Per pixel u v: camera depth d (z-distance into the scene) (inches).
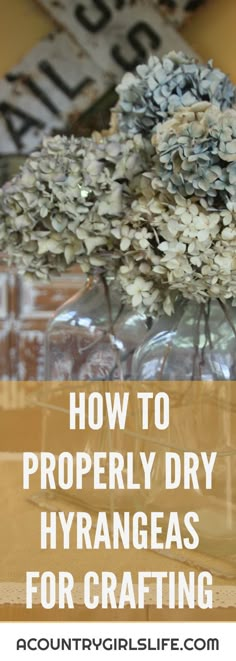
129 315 41.2
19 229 36.7
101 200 34.9
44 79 141.6
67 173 35.4
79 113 141.8
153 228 31.6
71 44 141.1
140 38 140.2
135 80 40.6
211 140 30.2
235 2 140.3
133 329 41.1
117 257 35.1
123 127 40.2
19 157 142.5
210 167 30.1
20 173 37.7
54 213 35.9
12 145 142.3
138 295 33.7
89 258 36.6
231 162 30.0
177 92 38.7
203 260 30.5
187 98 38.6
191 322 35.4
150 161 34.8
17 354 136.0
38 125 142.0
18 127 142.1
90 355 41.5
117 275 35.9
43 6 140.6
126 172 35.0
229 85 40.0
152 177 32.1
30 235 36.7
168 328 36.0
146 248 32.3
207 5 139.9
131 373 40.3
